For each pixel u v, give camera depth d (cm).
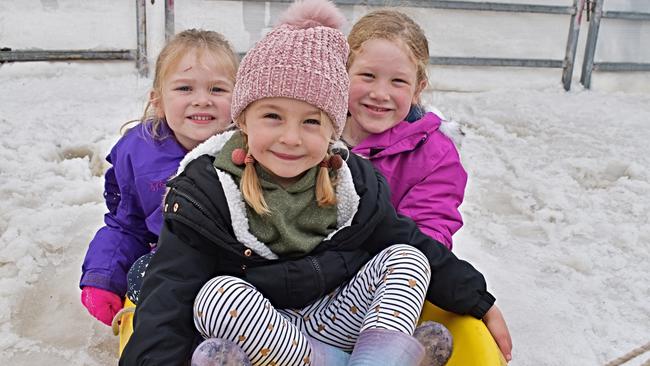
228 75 179
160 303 128
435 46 480
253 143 137
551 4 498
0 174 281
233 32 440
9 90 375
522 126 407
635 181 325
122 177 181
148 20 427
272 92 134
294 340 130
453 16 478
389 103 179
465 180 190
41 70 409
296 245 141
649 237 274
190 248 135
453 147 189
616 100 478
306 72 134
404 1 311
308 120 138
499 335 151
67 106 357
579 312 221
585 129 401
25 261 226
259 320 126
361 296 145
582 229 279
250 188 139
